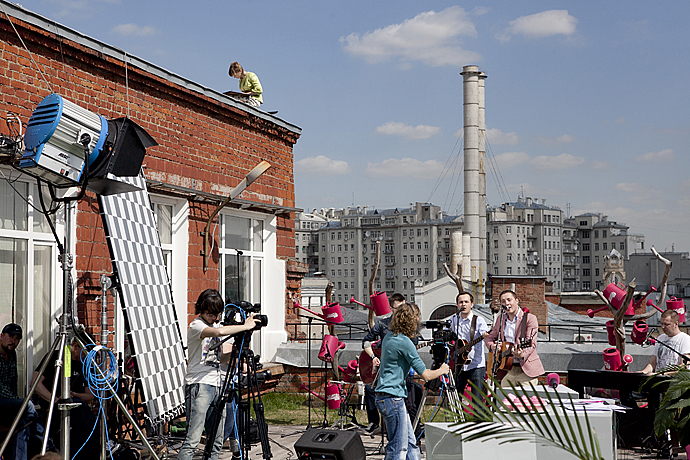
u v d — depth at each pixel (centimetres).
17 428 612
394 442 605
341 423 912
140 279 750
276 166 1217
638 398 811
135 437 774
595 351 1124
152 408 717
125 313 698
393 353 607
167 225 975
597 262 18362
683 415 511
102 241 823
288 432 924
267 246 1216
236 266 1130
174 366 791
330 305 1034
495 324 853
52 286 769
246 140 1128
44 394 623
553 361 1118
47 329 764
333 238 17325
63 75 781
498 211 17250
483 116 6825
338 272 17212
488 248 17075
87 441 625
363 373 837
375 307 941
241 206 1112
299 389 1191
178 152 966
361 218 17112
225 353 709
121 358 737
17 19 717
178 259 987
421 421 801
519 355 806
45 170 511
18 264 727
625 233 18288
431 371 607
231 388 654
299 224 17750
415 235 16512
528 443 532
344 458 620
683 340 784
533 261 17162
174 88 952
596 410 562
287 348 1202
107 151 539
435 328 704
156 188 922
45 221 763
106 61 834
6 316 711
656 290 1038
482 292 4947
